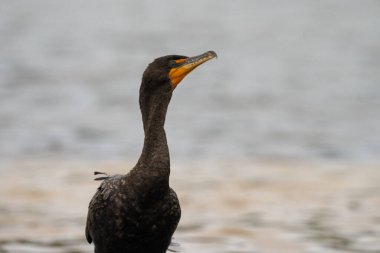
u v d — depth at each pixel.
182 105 28.11
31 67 37.91
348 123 24.48
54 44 47.97
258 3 75.69
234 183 16.66
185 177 17.28
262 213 14.31
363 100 28.92
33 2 76.50
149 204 8.75
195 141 21.72
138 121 24.91
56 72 36.25
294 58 42.28
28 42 48.50
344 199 15.25
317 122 24.78
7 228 13.38
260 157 19.69
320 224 13.66
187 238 12.84
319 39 50.22
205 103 28.59
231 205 14.93
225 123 24.56
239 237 12.95
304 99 29.34
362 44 47.25
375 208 14.61
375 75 35.34
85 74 35.97
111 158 19.55
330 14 64.69
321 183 16.64
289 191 15.93
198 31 55.84
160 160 8.84
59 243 12.62
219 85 33.31
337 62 40.22
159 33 54.75
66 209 14.52
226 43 49.53
